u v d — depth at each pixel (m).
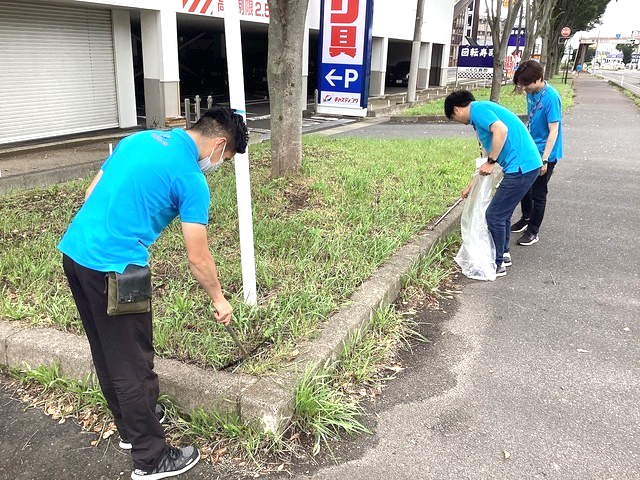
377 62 23.06
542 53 31.44
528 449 2.60
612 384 3.13
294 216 5.33
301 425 2.67
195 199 2.13
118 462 2.51
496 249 4.61
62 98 10.82
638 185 7.87
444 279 4.61
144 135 2.20
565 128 14.13
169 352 2.97
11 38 9.65
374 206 5.73
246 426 2.59
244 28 19.81
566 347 3.54
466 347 3.54
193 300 3.56
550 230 5.91
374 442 2.63
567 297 4.30
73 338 3.11
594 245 5.47
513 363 3.35
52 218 5.39
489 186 4.55
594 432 2.72
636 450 2.60
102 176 2.16
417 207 5.71
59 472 2.44
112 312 2.06
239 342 2.84
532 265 4.96
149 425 2.31
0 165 8.30
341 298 3.67
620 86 35.22
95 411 2.83
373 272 4.13
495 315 3.99
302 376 2.76
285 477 2.40
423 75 28.89
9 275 3.92
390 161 8.04
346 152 8.66
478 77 31.27
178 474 2.40
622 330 3.77
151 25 11.96
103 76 11.65
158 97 12.38
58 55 10.57
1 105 9.70
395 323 3.75
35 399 2.94
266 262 4.16
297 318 3.34
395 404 2.93
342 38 15.25
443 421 2.79
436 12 28.94
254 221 5.09
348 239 4.71
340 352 3.16
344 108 15.84
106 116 11.91
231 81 3.32
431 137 12.40
